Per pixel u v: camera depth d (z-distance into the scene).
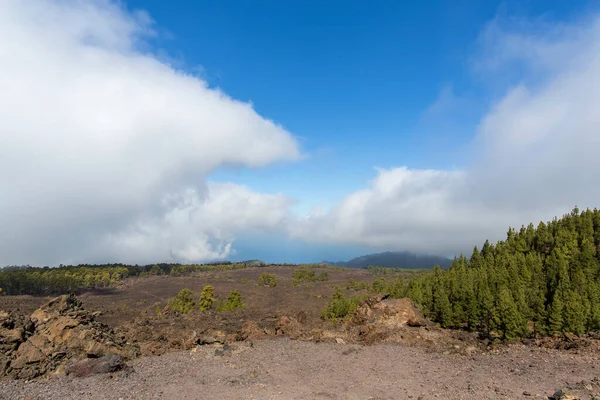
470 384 24.09
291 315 56.62
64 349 29.02
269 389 23.55
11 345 26.73
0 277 147.25
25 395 21.55
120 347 32.50
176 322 55.06
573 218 76.81
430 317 54.25
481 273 58.84
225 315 66.25
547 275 54.44
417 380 25.69
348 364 30.62
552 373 26.25
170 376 26.44
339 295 80.56
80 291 169.88
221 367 29.36
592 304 43.94
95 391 22.48
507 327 39.62
